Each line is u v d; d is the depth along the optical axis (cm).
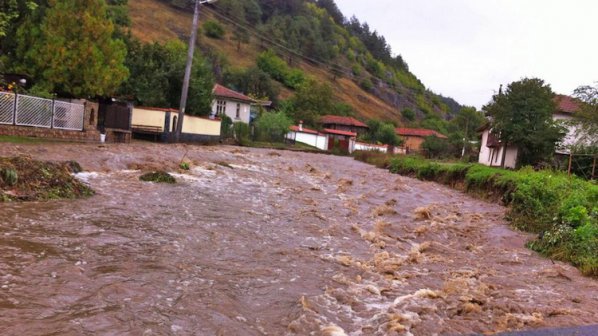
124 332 401
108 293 482
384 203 1477
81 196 984
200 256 663
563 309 588
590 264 816
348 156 4641
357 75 11912
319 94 7119
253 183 1543
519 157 2630
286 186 1593
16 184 915
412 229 1091
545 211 1229
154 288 513
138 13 7950
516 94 2511
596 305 626
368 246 874
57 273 523
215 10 9450
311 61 10831
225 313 470
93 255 606
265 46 9531
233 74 6384
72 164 1220
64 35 1941
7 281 485
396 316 502
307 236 886
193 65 3256
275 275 617
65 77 1939
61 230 710
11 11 1928
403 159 3119
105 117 2109
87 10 1998
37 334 381
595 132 2227
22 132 1623
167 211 939
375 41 15525
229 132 3881
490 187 1848
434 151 5528
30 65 1967
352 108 9288
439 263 805
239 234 824
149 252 648
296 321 468
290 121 4906
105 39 2050
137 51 3092
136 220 830
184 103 2694
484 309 571
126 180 1230
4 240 627
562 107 3025
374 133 7194
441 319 520
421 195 1798
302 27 10938
